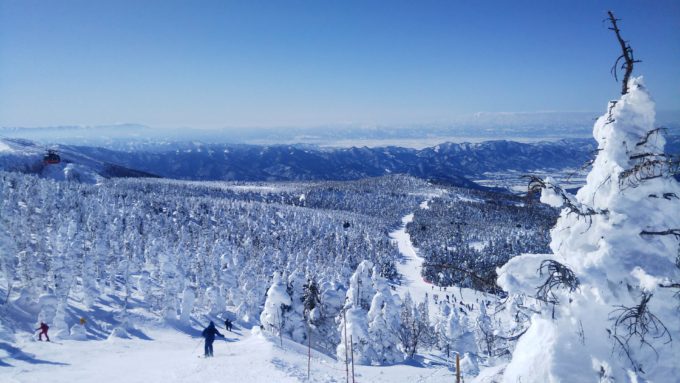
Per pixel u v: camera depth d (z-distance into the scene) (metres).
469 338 50.09
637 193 9.51
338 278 123.12
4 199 123.31
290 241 198.25
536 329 10.18
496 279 10.31
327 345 51.94
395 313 47.25
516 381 9.83
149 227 152.12
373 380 21.97
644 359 8.84
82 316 58.25
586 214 9.67
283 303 49.66
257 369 18.55
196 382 16.48
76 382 16.70
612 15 9.68
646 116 9.56
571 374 9.16
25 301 52.78
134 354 25.14
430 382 23.88
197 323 64.75
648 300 8.66
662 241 9.26
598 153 10.10
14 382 16.55
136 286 87.56
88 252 85.44
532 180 10.30
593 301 9.39
